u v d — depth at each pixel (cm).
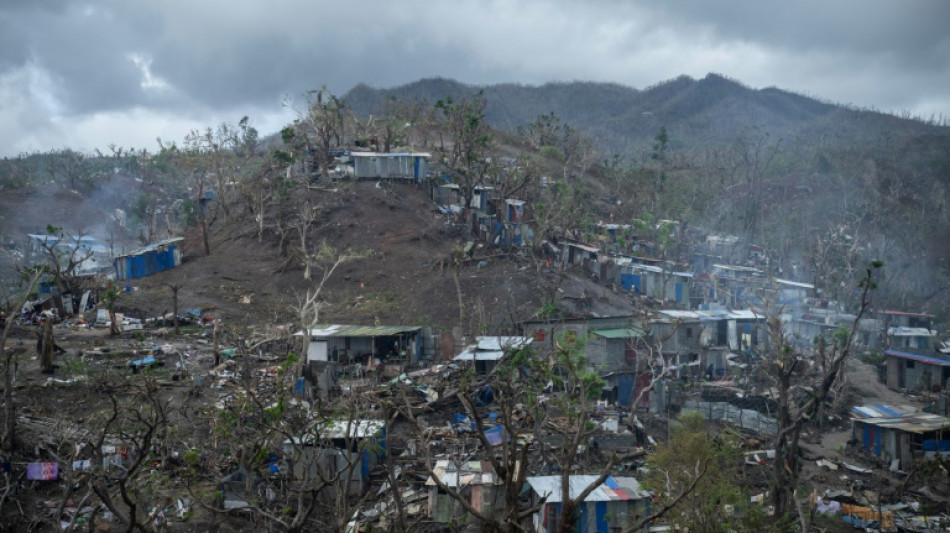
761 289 6475
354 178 8838
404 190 8738
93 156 14900
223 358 5016
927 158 13862
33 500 3103
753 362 5944
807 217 10800
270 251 7712
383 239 7750
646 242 9075
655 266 7619
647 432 4491
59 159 14188
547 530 3138
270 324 6025
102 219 10581
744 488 3675
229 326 5906
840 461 4412
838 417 5128
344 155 9325
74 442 3173
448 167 8525
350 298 6650
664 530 3114
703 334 6125
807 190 12188
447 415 4388
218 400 4169
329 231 7888
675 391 5138
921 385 5797
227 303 6550
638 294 7256
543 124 14388
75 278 6550
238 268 7412
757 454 4247
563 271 6831
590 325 5512
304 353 4475
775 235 10200
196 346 5331
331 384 4412
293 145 9550
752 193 11388
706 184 11812
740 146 15412
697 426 3875
